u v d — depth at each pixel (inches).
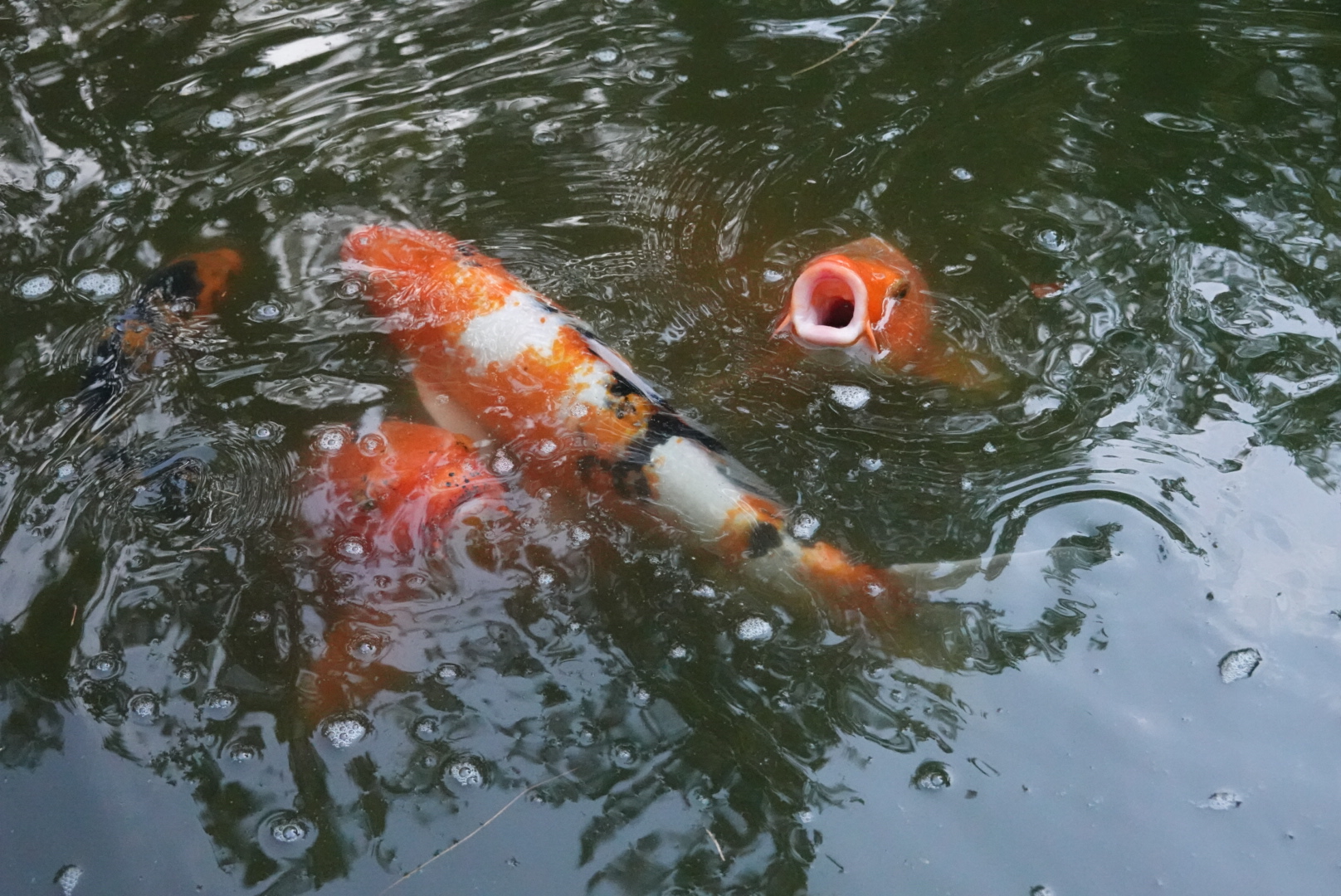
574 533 67.8
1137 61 83.2
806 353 72.2
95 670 65.4
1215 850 62.2
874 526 67.9
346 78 83.5
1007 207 77.0
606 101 82.0
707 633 66.0
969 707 64.5
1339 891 61.6
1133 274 74.3
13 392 71.1
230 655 65.6
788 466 69.1
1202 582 66.3
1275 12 85.7
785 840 62.8
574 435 69.7
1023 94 81.8
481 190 78.0
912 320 72.9
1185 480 68.4
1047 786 63.3
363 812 63.3
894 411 70.6
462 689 65.1
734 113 81.4
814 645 65.7
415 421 70.2
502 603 66.6
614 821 63.1
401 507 68.2
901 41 84.7
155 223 76.6
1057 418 70.2
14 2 88.4
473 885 62.2
